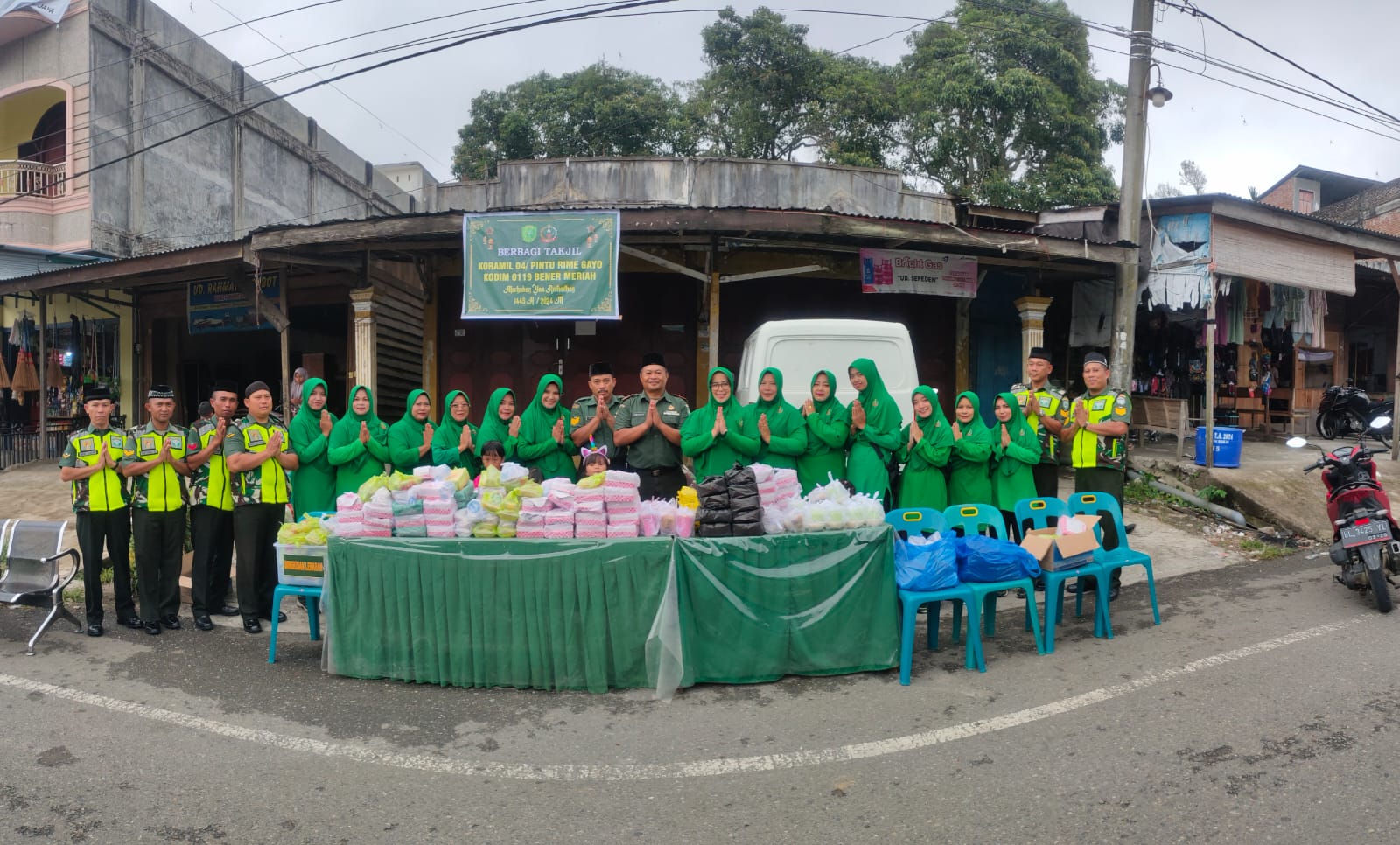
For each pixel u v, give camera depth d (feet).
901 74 77.66
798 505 15.76
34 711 13.74
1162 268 34.17
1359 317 55.06
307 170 63.62
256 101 57.77
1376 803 10.00
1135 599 19.88
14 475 38.14
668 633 14.35
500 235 28.76
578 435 20.66
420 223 29.19
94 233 46.11
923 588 15.02
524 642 14.69
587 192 45.47
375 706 14.01
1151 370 41.34
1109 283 37.35
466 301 28.89
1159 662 15.29
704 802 10.54
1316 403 50.49
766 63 76.54
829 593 15.14
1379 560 17.90
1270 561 23.41
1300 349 52.03
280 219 60.34
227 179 55.21
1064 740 12.06
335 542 15.30
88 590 17.94
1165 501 29.71
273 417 19.29
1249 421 47.14
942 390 39.96
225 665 16.16
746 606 14.82
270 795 10.82
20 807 10.52
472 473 21.72
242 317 40.40
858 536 15.16
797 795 10.66
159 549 18.25
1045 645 16.20
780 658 14.94
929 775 11.11
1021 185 69.56
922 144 74.18
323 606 15.80
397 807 10.52
